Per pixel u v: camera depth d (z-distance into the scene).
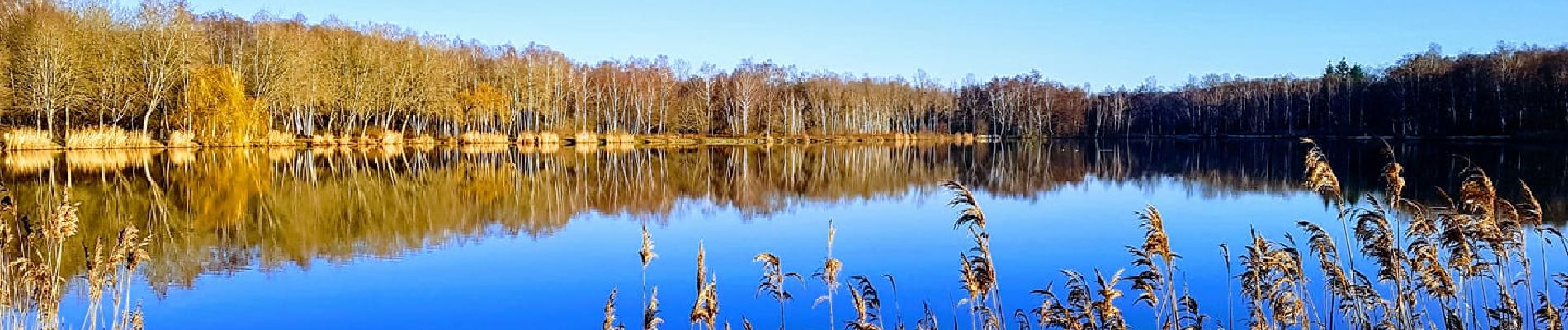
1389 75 77.25
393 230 17.17
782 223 18.67
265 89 48.12
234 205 21.36
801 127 81.94
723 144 68.00
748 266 13.31
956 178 31.75
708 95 78.19
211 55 48.81
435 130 66.88
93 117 45.06
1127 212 20.23
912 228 17.58
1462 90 65.56
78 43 40.19
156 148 42.16
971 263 6.51
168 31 43.38
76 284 11.27
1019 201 23.05
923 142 78.62
